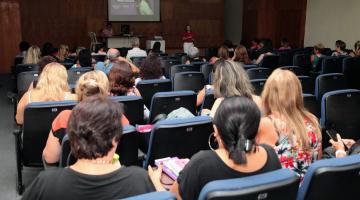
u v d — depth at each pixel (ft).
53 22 42.75
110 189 4.24
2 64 34.22
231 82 8.51
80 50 23.31
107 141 4.36
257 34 42.50
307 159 6.75
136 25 46.06
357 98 10.37
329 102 10.12
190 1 48.34
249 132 4.78
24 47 26.09
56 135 7.73
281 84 6.84
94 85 8.29
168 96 10.68
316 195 4.85
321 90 14.24
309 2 36.55
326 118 10.19
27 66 19.26
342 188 4.89
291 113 6.80
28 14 41.60
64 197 4.11
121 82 10.60
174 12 47.75
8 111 20.11
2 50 33.99
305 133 6.70
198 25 49.32
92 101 4.52
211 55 31.04
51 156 7.95
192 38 44.45
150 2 46.03
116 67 10.67
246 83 8.68
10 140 15.16
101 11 44.39
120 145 7.20
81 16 43.70
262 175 4.31
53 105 9.04
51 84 10.03
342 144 7.95
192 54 26.48
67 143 6.88
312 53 28.22
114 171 4.36
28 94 10.06
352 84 19.94
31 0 41.45
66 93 10.19
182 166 6.40
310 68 24.27
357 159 4.92
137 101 10.28
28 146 9.44
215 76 8.79
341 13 32.24
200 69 19.72
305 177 4.86
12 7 33.71
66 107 9.17
